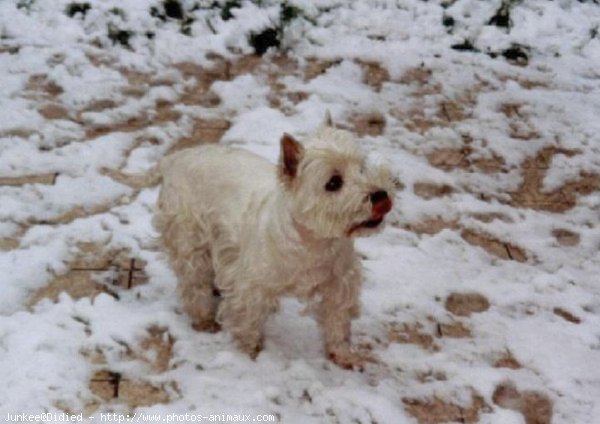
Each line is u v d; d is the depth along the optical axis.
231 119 2.64
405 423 1.92
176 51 2.89
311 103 2.71
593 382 2.02
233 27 3.00
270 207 1.88
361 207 1.75
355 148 1.77
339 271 1.91
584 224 2.41
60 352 1.99
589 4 3.38
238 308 1.97
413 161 2.55
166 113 2.65
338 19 3.14
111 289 2.14
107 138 2.53
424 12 3.25
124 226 2.28
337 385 1.98
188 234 2.01
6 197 2.32
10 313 2.06
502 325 2.13
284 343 2.05
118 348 2.01
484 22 3.20
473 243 2.33
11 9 3.00
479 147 2.62
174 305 2.11
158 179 2.08
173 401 1.93
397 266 2.23
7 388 1.92
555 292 2.21
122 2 3.07
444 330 2.11
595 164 2.59
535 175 2.55
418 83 2.85
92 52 2.86
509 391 2.00
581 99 2.84
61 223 2.28
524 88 2.87
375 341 2.07
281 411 1.92
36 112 2.60
